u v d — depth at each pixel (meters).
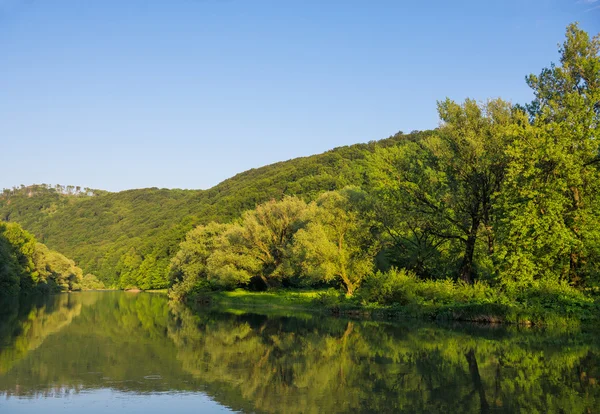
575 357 19.56
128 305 60.03
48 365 18.59
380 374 17.06
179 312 46.91
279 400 13.79
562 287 30.41
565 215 31.08
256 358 20.33
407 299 36.97
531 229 30.89
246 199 114.81
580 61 32.44
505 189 32.88
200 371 17.67
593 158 30.97
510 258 31.06
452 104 36.00
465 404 13.21
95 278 142.50
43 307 53.97
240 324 34.31
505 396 13.94
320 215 47.44
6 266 73.31
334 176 116.50
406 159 40.38
